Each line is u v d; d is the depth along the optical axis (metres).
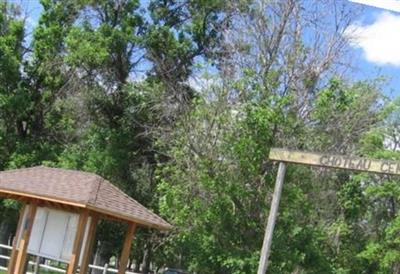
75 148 31.86
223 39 27.59
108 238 32.66
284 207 21.78
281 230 21.53
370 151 27.67
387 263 26.80
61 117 34.19
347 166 14.41
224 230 22.23
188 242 22.59
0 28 34.84
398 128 31.28
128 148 31.27
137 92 29.98
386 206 30.34
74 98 31.38
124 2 31.11
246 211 22.14
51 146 33.75
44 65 32.66
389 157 27.12
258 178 22.06
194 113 23.78
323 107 22.95
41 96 34.44
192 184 22.47
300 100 23.09
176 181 23.61
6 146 34.47
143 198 31.39
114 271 23.39
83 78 31.30
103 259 33.41
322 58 23.75
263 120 21.56
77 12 31.70
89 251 16.88
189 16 31.95
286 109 22.52
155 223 17.56
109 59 30.08
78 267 18.09
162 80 30.41
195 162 22.75
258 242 21.75
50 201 16.62
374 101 29.11
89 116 32.06
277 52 23.52
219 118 22.67
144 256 34.22
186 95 29.14
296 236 21.83
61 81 33.22
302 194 22.11
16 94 33.44
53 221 17.00
